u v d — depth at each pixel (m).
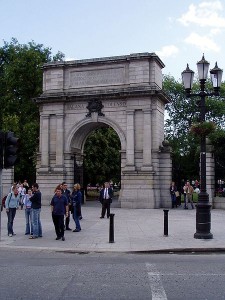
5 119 51.25
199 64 19.64
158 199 39.62
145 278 11.00
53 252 15.77
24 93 55.69
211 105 69.69
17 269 12.23
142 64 40.22
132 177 39.69
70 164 42.62
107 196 29.20
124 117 40.72
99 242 17.81
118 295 9.34
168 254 15.38
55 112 42.81
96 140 55.78
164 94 40.62
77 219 21.67
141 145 39.94
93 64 41.91
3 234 20.56
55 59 59.41
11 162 18.17
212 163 38.16
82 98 41.81
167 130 73.56
